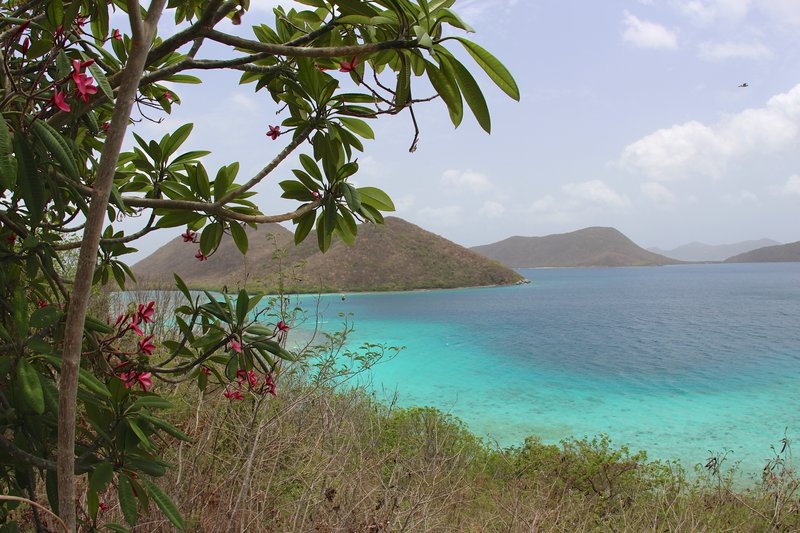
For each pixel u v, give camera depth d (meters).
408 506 3.89
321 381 4.59
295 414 4.24
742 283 141.25
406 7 1.57
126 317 2.02
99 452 1.81
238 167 2.40
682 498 6.77
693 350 34.91
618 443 15.05
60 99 1.47
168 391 3.60
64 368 1.21
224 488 3.26
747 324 50.75
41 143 1.52
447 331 45.44
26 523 2.68
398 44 1.61
